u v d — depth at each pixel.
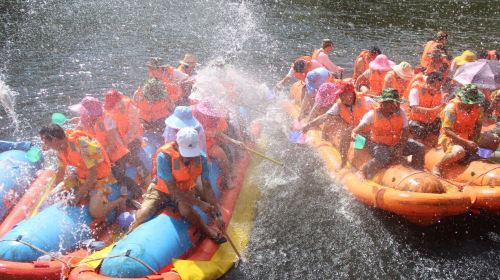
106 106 5.59
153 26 14.55
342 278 4.97
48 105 8.85
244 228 5.61
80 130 4.95
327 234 5.61
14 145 6.18
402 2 18.30
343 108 6.32
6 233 4.67
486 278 4.98
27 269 4.29
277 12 16.73
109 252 4.45
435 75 6.45
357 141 5.89
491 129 6.66
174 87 6.96
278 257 5.22
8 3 16.67
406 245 5.45
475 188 5.47
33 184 5.66
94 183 4.97
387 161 5.79
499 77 7.65
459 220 5.81
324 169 6.71
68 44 12.50
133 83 9.98
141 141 5.84
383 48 12.77
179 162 4.57
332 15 16.30
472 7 17.44
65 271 4.37
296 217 5.89
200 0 18.53
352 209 6.00
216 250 5.01
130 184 5.52
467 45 13.07
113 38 13.20
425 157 6.27
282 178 6.66
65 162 4.91
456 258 5.26
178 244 4.67
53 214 4.77
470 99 5.79
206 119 5.80
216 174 5.91
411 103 6.57
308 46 13.02
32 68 10.66
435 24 15.15
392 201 5.30
